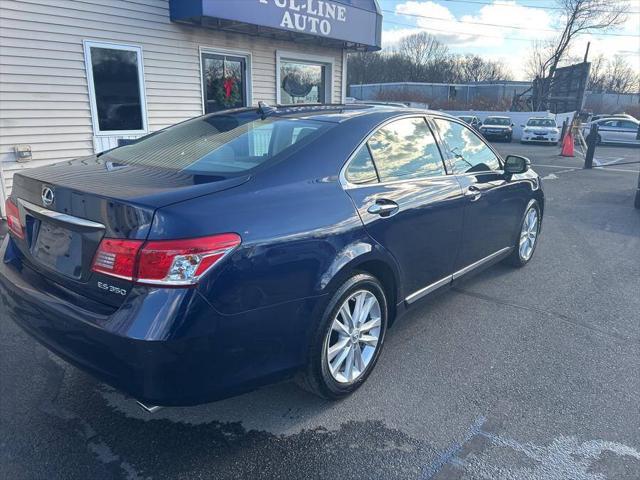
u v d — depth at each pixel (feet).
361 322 9.43
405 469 7.71
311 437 8.41
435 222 11.14
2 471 7.51
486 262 14.23
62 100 22.49
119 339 6.64
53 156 22.63
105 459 7.83
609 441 8.39
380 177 10.03
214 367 7.11
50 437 8.29
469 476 7.59
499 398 9.59
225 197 7.43
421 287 11.35
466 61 252.01
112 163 9.16
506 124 95.25
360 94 202.49
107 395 9.49
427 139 11.77
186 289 6.67
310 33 28.78
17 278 8.53
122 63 24.38
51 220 7.80
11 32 20.43
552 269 17.15
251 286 7.29
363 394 9.64
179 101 27.27
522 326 12.70
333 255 8.46
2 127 20.84
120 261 6.79
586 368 10.71
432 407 9.27
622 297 14.71
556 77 111.75
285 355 8.02
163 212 6.74
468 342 11.80
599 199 31.14
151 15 25.00
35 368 10.34
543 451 8.13
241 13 24.97
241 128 10.15
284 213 7.86
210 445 8.18
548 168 48.55
